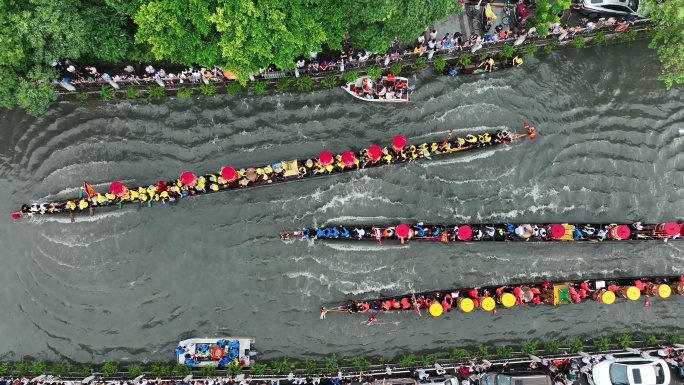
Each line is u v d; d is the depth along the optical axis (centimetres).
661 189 4425
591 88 4459
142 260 4172
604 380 4091
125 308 4131
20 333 4100
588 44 4456
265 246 4228
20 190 4188
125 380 3972
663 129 4456
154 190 4094
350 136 4316
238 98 4281
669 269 4381
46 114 4206
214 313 4159
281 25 3203
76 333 4100
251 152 4275
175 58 3525
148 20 3198
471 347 4231
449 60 4350
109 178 4212
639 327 4322
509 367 4181
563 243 4338
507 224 4247
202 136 4266
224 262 4200
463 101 4381
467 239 4209
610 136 4428
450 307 4203
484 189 4356
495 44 4288
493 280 4291
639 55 4484
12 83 3516
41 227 4169
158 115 4253
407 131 4350
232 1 3077
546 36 4297
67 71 4075
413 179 4331
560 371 4191
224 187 4188
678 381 4200
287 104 4300
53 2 3256
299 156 4294
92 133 4222
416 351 4200
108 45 3634
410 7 3419
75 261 4144
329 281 4216
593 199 4394
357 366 4109
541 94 4428
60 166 4200
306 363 4106
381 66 4253
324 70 4200
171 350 4116
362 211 4297
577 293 4172
